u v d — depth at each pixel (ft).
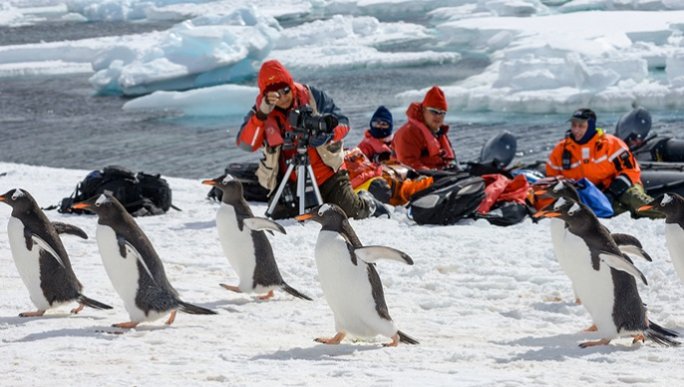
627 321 33.88
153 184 71.87
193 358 32.32
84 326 38.04
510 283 46.93
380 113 78.54
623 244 38.45
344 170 66.13
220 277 50.03
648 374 29.43
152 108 204.44
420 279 48.80
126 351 33.55
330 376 29.30
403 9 390.21
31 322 38.86
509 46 242.37
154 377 29.30
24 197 38.96
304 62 257.55
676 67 186.80
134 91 233.35
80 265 52.42
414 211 64.54
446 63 251.60
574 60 185.26
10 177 92.27
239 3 428.56
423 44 294.25
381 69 247.70
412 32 314.96
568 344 35.14
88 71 271.69
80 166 138.31
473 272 50.19
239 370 30.35
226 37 253.85
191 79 247.09
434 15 363.15
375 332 34.65
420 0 386.32
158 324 38.73
